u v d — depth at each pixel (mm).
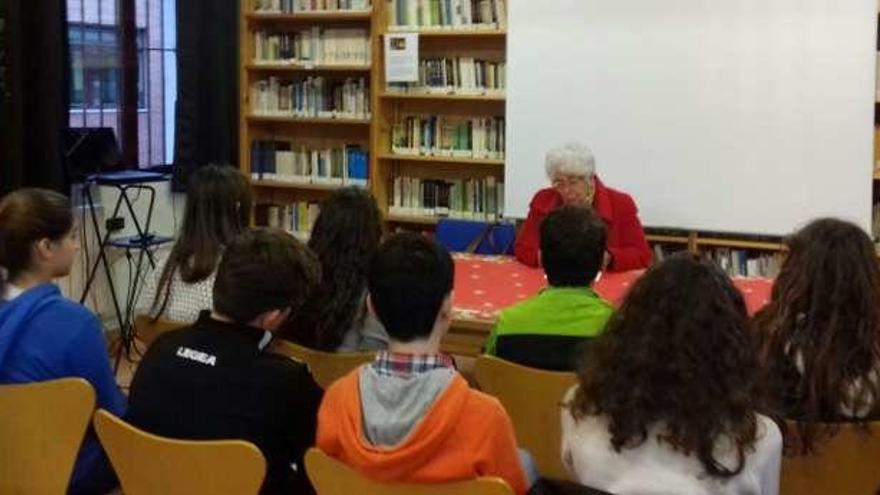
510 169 5301
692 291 1531
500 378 2264
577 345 2230
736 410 1481
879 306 2037
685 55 4887
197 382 1927
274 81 6004
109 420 1881
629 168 5055
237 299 1967
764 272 4938
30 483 2166
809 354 2021
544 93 5180
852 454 1987
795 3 4664
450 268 1751
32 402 2096
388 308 1703
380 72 5609
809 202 4754
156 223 5828
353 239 2537
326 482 1676
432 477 1568
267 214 6102
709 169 4914
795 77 4707
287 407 1928
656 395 1492
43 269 2355
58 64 4910
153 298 2953
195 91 5820
